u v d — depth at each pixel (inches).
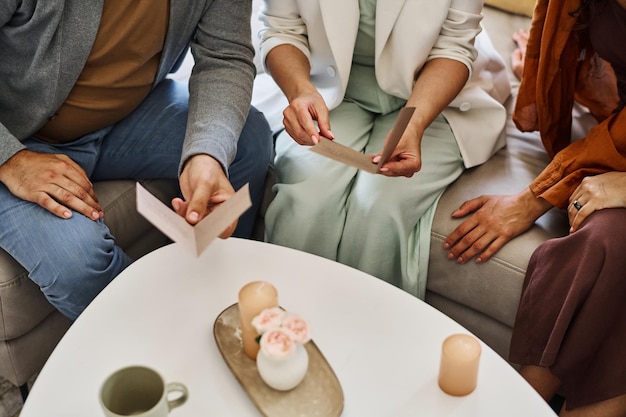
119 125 61.8
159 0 54.6
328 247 60.1
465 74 58.9
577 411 53.3
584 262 49.1
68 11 51.9
